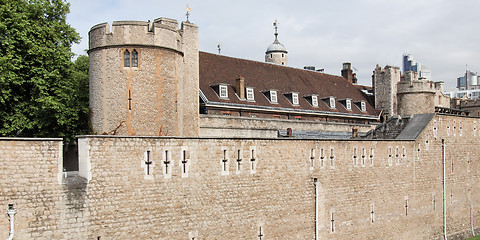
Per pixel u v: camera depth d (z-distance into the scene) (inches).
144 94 999.0
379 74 2212.1
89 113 1036.5
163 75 1023.0
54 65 1219.2
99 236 761.0
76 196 740.0
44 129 1223.5
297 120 1636.3
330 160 1158.3
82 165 756.6
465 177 1648.6
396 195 1349.7
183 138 868.6
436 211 1503.4
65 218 727.7
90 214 753.0
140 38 998.4
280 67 1978.3
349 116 1974.7
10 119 1162.6
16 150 690.2
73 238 735.1
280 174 1040.8
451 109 2364.7
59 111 1164.5
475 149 1712.6
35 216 701.9
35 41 1175.0
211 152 912.9
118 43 993.5
